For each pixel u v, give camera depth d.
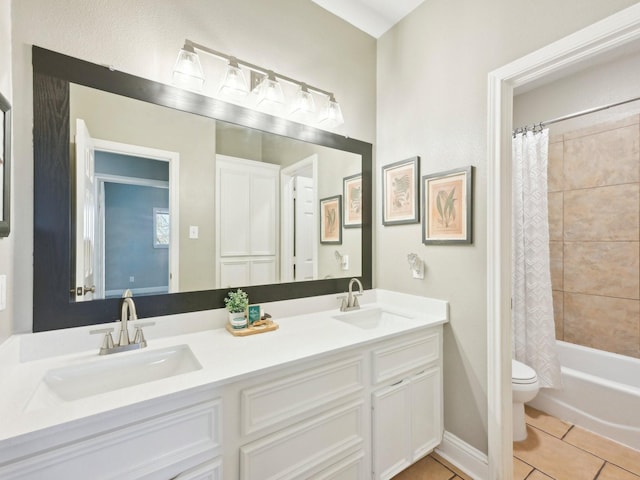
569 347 2.32
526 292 2.20
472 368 1.57
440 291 1.72
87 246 1.19
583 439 1.82
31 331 1.08
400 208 1.95
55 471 0.72
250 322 1.44
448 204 1.67
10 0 1.04
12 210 1.04
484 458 1.51
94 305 1.20
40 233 1.10
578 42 1.20
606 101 2.16
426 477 1.56
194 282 1.45
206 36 1.46
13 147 1.05
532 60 1.33
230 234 1.56
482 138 1.53
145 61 1.31
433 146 1.76
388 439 1.39
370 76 2.12
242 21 1.57
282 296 1.72
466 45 1.60
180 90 1.40
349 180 2.01
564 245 2.41
